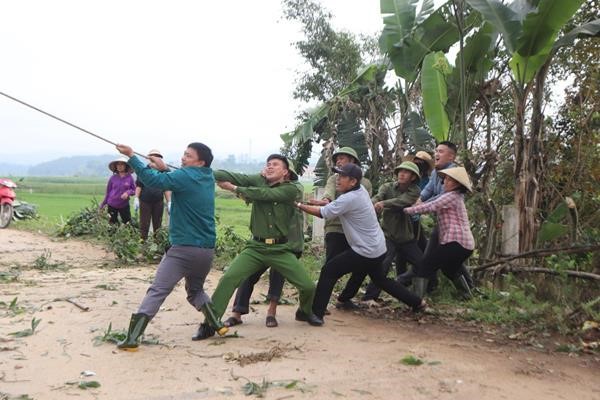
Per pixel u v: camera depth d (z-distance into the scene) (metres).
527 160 7.50
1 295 6.88
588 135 8.48
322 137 11.18
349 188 5.85
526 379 4.40
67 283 7.77
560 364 4.80
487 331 5.79
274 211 5.52
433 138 9.70
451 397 3.98
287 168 5.58
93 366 4.45
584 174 8.38
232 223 16.33
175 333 5.45
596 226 8.16
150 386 4.06
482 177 7.60
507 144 8.77
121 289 7.39
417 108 10.20
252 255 5.50
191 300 5.21
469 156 7.73
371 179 10.51
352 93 10.95
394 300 7.10
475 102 8.98
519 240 7.46
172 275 4.94
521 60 7.37
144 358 4.66
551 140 8.53
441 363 4.70
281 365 4.55
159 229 10.29
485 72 8.59
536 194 7.52
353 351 4.98
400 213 6.88
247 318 6.14
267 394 3.95
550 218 7.36
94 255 10.62
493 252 7.49
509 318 6.07
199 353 4.84
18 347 4.86
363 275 6.31
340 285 7.80
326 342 5.25
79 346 4.93
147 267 9.46
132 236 10.66
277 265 5.57
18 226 14.90
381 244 5.95
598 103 8.49
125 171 11.99
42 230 14.09
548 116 8.63
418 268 6.59
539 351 5.16
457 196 6.20
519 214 7.46
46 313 6.03
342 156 6.52
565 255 6.99
